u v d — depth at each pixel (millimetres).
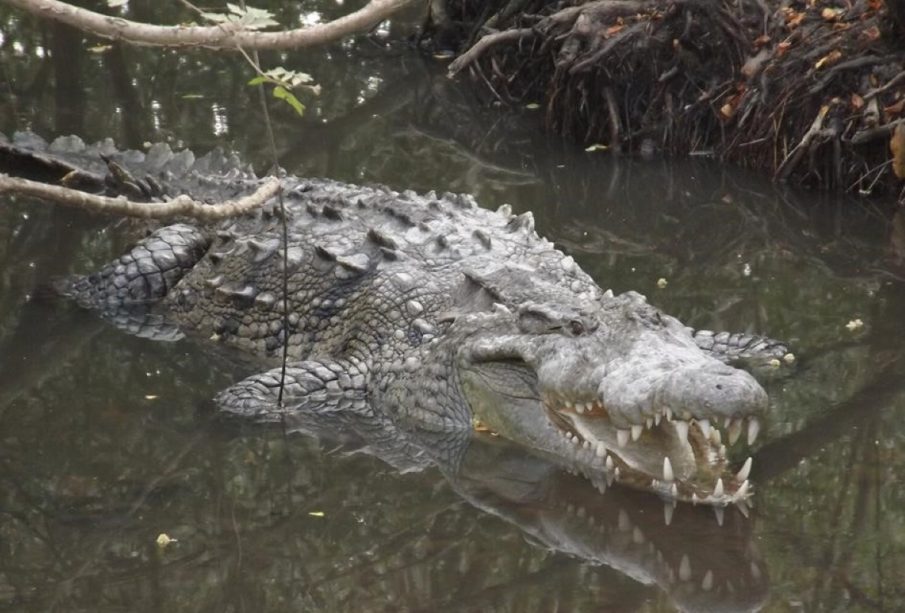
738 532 9016
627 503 9555
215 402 11445
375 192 14094
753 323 12891
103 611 8023
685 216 16188
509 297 11266
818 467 9945
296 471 10195
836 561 8523
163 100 20062
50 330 12859
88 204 6652
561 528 9148
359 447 10703
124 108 19562
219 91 20656
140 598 8211
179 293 13508
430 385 11289
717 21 18203
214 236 14008
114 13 22703
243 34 6934
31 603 8141
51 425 10906
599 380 9578
